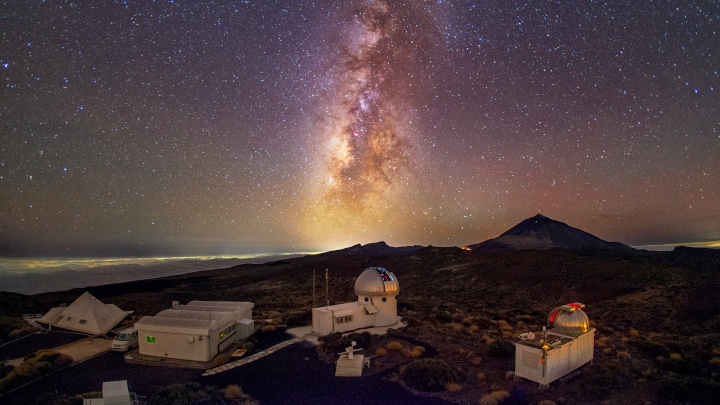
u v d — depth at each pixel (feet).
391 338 97.40
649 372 72.54
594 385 67.26
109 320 108.68
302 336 98.78
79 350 91.81
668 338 96.37
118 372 78.28
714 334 97.19
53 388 70.28
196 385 67.46
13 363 84.23
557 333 77.36
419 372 72.28
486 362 81.66
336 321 100.99
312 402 64.39
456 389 67.97
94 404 56.75
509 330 105.40
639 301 134.82
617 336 99.45
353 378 74.02
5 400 65.46
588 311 132.46
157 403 61.41
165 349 84.99
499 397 63.93
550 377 68.33
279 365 80.59
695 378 67.41
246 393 67.67
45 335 104.53
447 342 94.48
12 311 152.56
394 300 110.63
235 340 95.66
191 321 87.15
